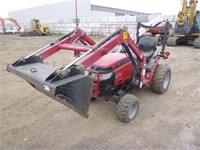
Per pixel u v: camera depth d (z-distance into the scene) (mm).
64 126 3174
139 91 4566
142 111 3645
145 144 2717
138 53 3385
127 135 2928
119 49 3994
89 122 3285
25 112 3637
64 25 27750
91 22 22938
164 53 4496
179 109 3711
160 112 3604
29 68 2533
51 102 4055
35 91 4672
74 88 2021
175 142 2742
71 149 2637
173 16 15883
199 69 6539
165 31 4328
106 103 3979
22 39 19438
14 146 2701
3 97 4324
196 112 3582
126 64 3492
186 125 3158
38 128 3121
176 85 4984
